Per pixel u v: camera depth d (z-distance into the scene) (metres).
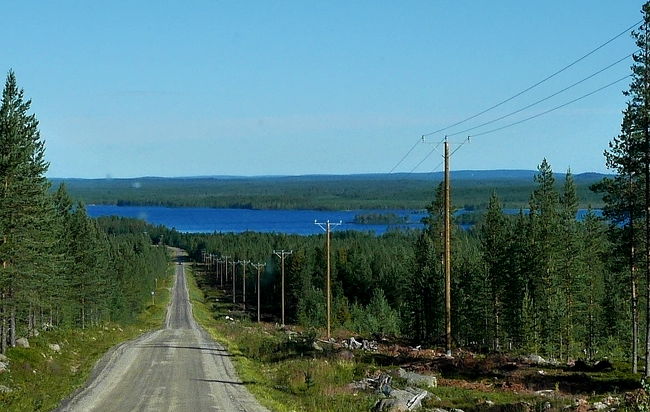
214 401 25.92
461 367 34.97
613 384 32.03
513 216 83.25
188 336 62.69
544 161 65.00
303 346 46.38
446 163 37.72
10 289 39.97
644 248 40.22
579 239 62.12
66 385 30.73
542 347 59.78
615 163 37.78
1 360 33.25
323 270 122.00
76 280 65.56
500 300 66.06
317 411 23.84
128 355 43.34
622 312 65.12
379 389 27.83
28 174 42.03
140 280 115.81
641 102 35.06
